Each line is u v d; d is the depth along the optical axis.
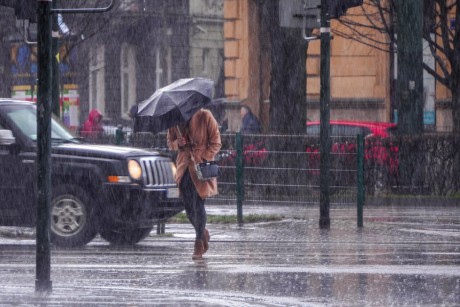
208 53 125.75
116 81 117.94
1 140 30.03
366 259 26.69
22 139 30.50
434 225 36.38
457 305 18.98
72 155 30.05
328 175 35.06
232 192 40.16
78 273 24.08
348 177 37.47
